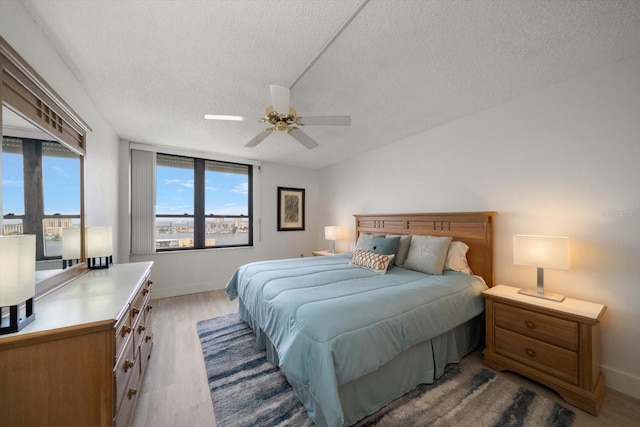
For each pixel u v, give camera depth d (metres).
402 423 1.47
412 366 1.75
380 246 2.95
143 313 1.84
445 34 1.50
